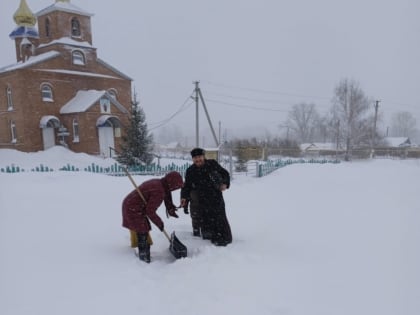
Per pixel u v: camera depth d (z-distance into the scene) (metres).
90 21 25.78
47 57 23.08
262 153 25.11
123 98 27.17
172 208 4.55
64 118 23.75
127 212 3.97
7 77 23.08
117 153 21.95
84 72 25.06
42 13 24.66
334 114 40.34
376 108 36.50
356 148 30.88
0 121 24.25
